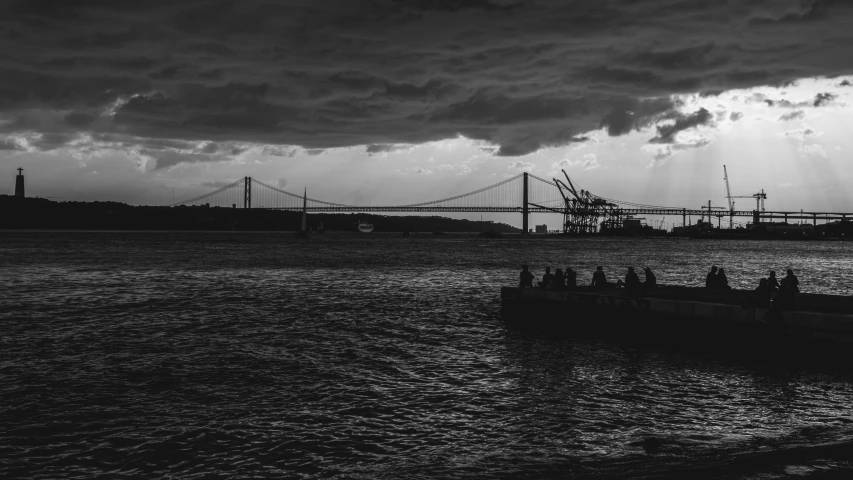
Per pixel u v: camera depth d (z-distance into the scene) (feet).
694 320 69.92
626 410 47.52
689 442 40.42
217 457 38.75
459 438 41.83
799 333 61.52
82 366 61.36
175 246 428.56
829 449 36.91
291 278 168.96
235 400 50.26
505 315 91.50
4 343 72.49
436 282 159.12
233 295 125.08
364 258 288.51
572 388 53.67
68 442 41.09
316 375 58.29
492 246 527.40
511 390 53.16
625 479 33.68
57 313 97.35
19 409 47.60
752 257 336.90
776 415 46.09
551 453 38.99
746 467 34.47
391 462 37.93
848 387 52.85
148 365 61.93
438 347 71.41
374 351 69.26
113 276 170.60
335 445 40.60
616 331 77.66
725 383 54.70
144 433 42.68
